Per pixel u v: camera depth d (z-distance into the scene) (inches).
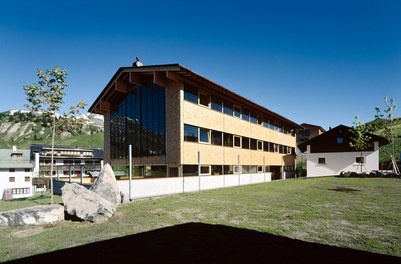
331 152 1405.0
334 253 215.8
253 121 1166.3
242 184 958.4
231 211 396.2
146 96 868.0
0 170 1795.0
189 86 799.1
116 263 207.6
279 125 1455.5
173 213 394.0
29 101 558.3
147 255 222.7
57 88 581.6
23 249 252.8
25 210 360.2
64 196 386.0
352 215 354.6
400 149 1774.1
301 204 446.9
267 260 203.0
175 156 751.7
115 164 995.9
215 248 234.2
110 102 1045.8
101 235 291.9
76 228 329.4
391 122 1349.7
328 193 596.1
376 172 1180.5
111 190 468.8
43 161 2042.3
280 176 1434.5
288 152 1567.4
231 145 989.2
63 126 601.3
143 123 873.5
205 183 773.9
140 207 453.4
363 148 1322.6
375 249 224.7
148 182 595.8
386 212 373.4
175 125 758.5
